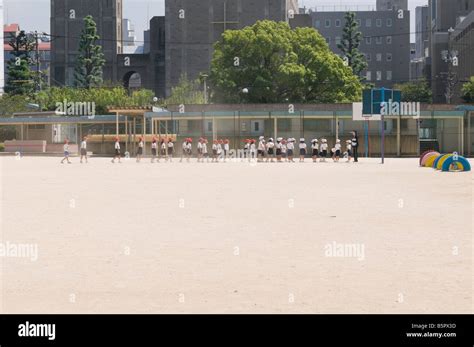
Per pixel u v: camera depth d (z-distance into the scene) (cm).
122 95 13775
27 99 12900
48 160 7906
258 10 16862
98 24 18338
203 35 16862
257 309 1105
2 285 1273
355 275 1350
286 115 9156
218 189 3450
